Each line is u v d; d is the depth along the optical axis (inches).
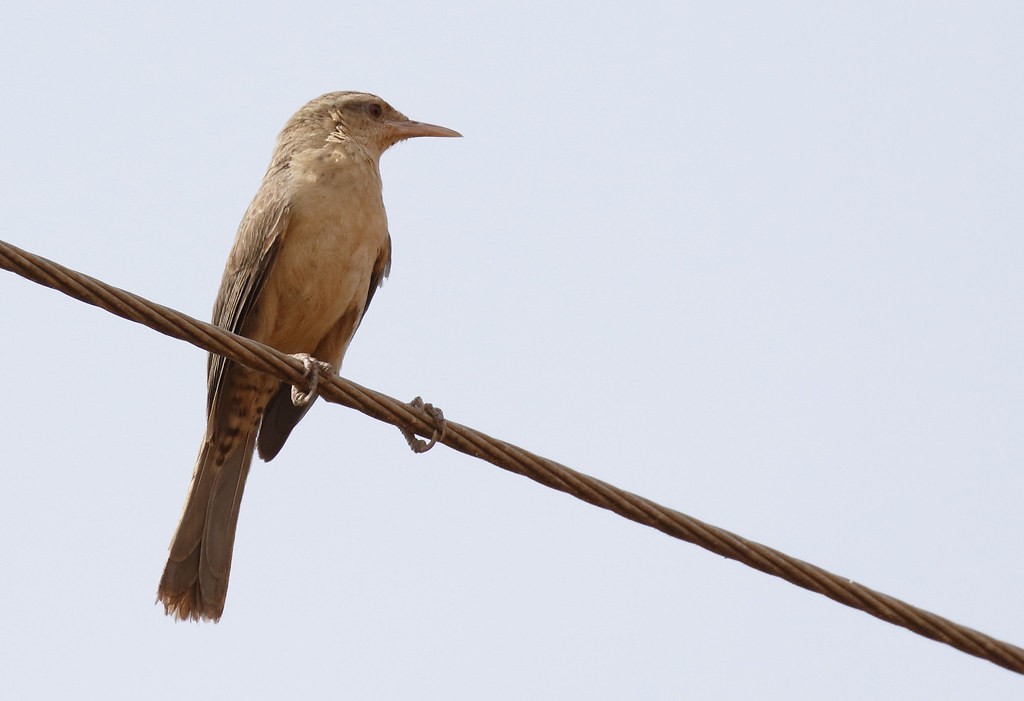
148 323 363.3
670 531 376.2
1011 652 370.9
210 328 376.5
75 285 347.9
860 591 370.0
